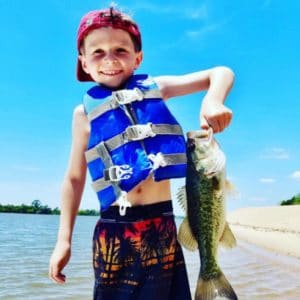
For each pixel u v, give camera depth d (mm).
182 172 877
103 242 878
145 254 848
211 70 911
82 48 963
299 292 2064
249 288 2156
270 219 9078
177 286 859
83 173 993
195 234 789
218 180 773
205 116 776
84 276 2607
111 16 919
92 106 944
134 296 840
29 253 4047
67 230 984
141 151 876
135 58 954
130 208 863
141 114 908
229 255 3555
